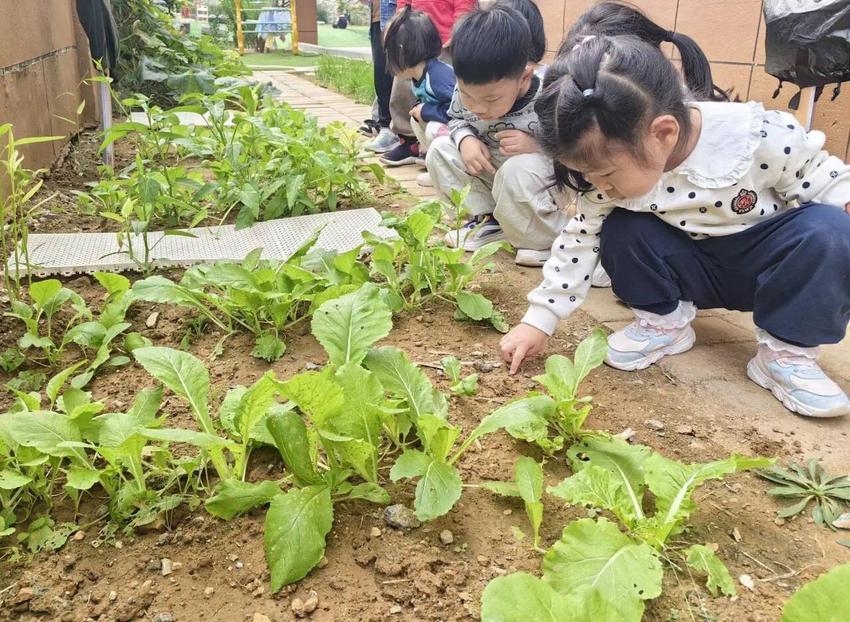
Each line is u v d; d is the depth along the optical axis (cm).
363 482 146
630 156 157
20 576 124
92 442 143
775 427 169
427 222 221
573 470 150
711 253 193
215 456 139
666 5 397
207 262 260
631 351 196
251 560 127
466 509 140
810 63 229
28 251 262
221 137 359
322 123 589
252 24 1773
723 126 177
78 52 506
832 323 172
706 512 141
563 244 198
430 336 213
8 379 189
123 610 117
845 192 175
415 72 374
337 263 217
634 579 111
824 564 128
